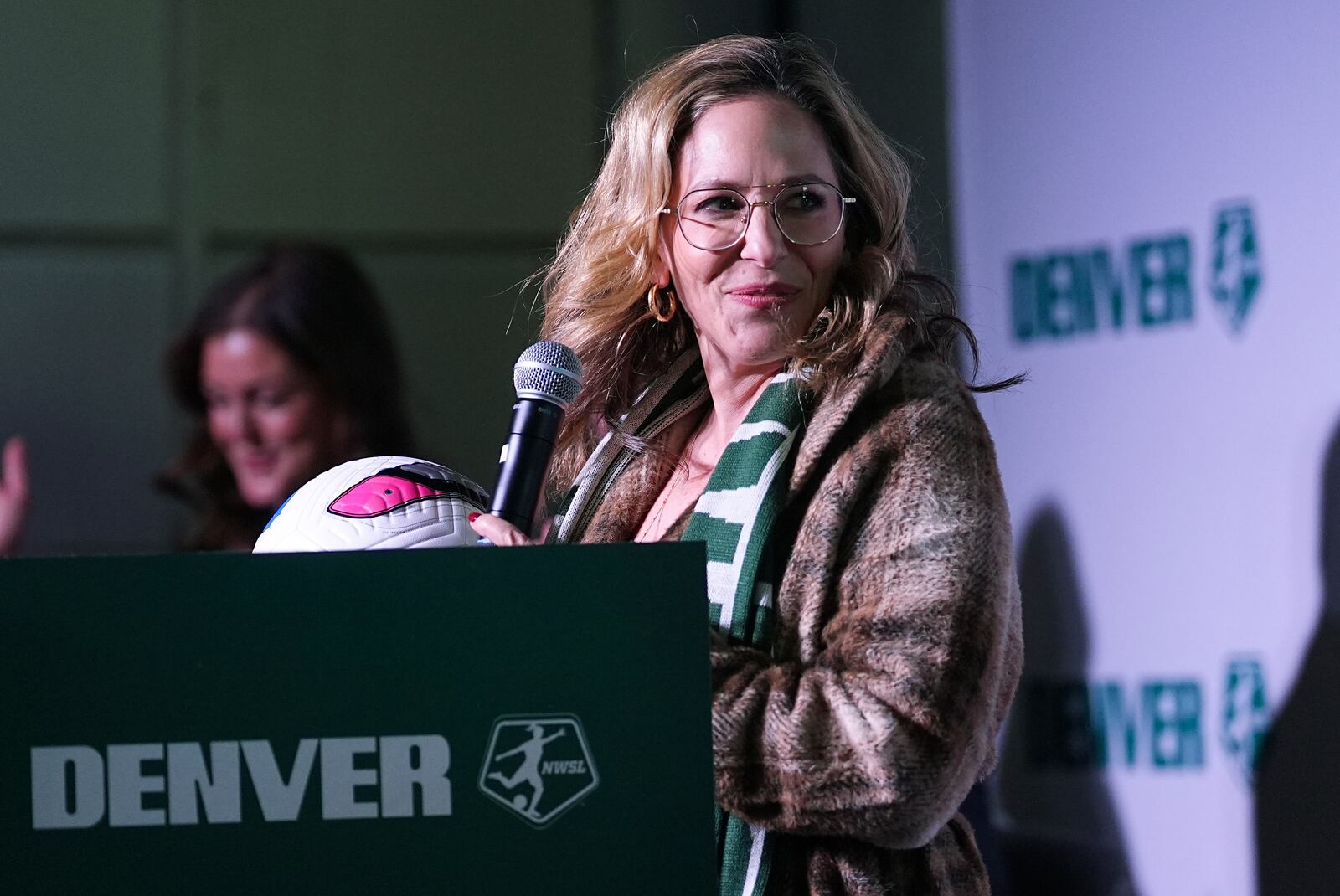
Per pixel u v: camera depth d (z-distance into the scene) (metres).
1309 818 6.71
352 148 11.46
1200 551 7.41
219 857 2.50
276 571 2.54
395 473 3.49
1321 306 6.74
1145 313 7.76
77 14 11.30
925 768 3.24
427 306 11.40
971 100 9.02
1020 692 8.51
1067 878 8.02
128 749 2.50
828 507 3.64
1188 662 7.46
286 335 9.13
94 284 11.23
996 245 8.78
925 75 9.50
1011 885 8.17
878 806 3.26
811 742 3.31
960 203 9.09
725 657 3.57
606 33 11.63
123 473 11.16
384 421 9.34
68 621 2.51
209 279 11.30
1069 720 8.19
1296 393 6.86
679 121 4.04
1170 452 7.59
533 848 2.54
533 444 3.44
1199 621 7.40
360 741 2.53
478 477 11.32
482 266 11.48
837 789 3.28
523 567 2.58
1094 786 8.00
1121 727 7.84
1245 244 7.17
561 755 2.56
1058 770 8.26
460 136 11.54
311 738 2.52
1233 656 7.20
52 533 11.09
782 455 3.78
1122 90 7.94
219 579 2.53
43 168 11.24
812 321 4.00
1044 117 8.47
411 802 2.53
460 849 2.53
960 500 3.56
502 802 2.54
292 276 9.21
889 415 3.71
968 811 7.07
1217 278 7.33
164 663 2.51
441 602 2.56
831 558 3.61
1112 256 7.98
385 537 3.33
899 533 3.54
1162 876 7.56
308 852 2.51
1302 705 6.77
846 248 4.15
